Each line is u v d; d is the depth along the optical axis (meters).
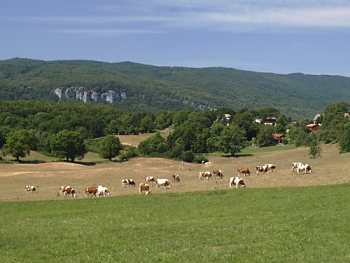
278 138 172.75
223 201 36.38
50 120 173.75
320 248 20.53
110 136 126.25
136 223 28.80
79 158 121.25
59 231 27.09
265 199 36.16
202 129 158.50
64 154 117.06
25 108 194.25
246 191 41.19
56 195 50.78
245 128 184.88
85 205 38.69
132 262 19.78
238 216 29.66
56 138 118.19
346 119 151.62
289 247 20.92
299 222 25.84
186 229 25.73
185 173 81.00
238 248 21.19
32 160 118.56
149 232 25.47
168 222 28.50
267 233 23.78
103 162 120.00
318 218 26.55
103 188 47.56
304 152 118.69
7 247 23.62
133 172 85.62
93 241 24.02
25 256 21.75
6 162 110.62
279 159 112.44
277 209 31.52
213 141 142.38
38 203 41.56
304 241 21.78
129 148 144.00
